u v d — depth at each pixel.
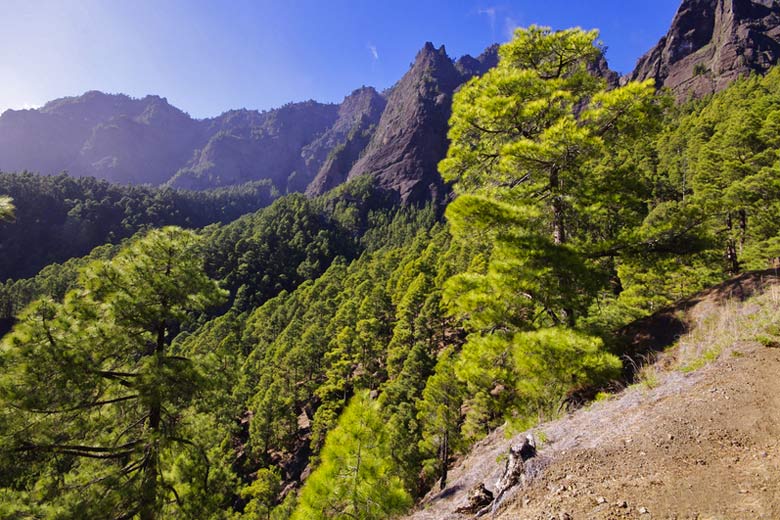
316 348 44.25
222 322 62.81
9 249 123.88
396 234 126.69
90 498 8.50
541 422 7.55
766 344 6.16
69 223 137.25
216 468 11.34
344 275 81.38
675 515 3.35
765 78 77.25
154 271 10.55
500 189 10.31
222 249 109.31
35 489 8.52
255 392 43.78
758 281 8.24
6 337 8.08
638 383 6.96
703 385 5.73
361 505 6.53
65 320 8.68
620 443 4.84
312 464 30.84
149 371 9.32
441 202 154.00
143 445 9.39
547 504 4.04
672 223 9.02
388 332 47.06
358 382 36.72
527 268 8.40
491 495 5.14
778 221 23.48
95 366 8.80
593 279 8.66
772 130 25.34
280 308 67.25
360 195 160.38
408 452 21.50
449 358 21.41
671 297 21.80
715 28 137.50
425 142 175.12
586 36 10.10
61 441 8.66
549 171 9.95
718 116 57.69
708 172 28.75
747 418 4.59
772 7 133.75
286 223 129.62
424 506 6.99
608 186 9.55
